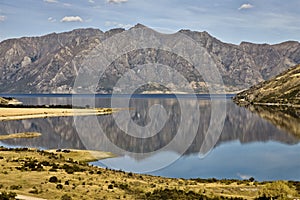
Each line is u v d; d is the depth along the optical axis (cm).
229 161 7638
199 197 4150
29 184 4156
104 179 4772
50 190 3947
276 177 6644
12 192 3691
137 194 4109
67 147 9344
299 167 7488
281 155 8819
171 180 5388
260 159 8200
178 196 4109
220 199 4156
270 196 4438
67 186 4191
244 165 7444
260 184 5400
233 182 5619
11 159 5825
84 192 3994
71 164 5875
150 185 4700
